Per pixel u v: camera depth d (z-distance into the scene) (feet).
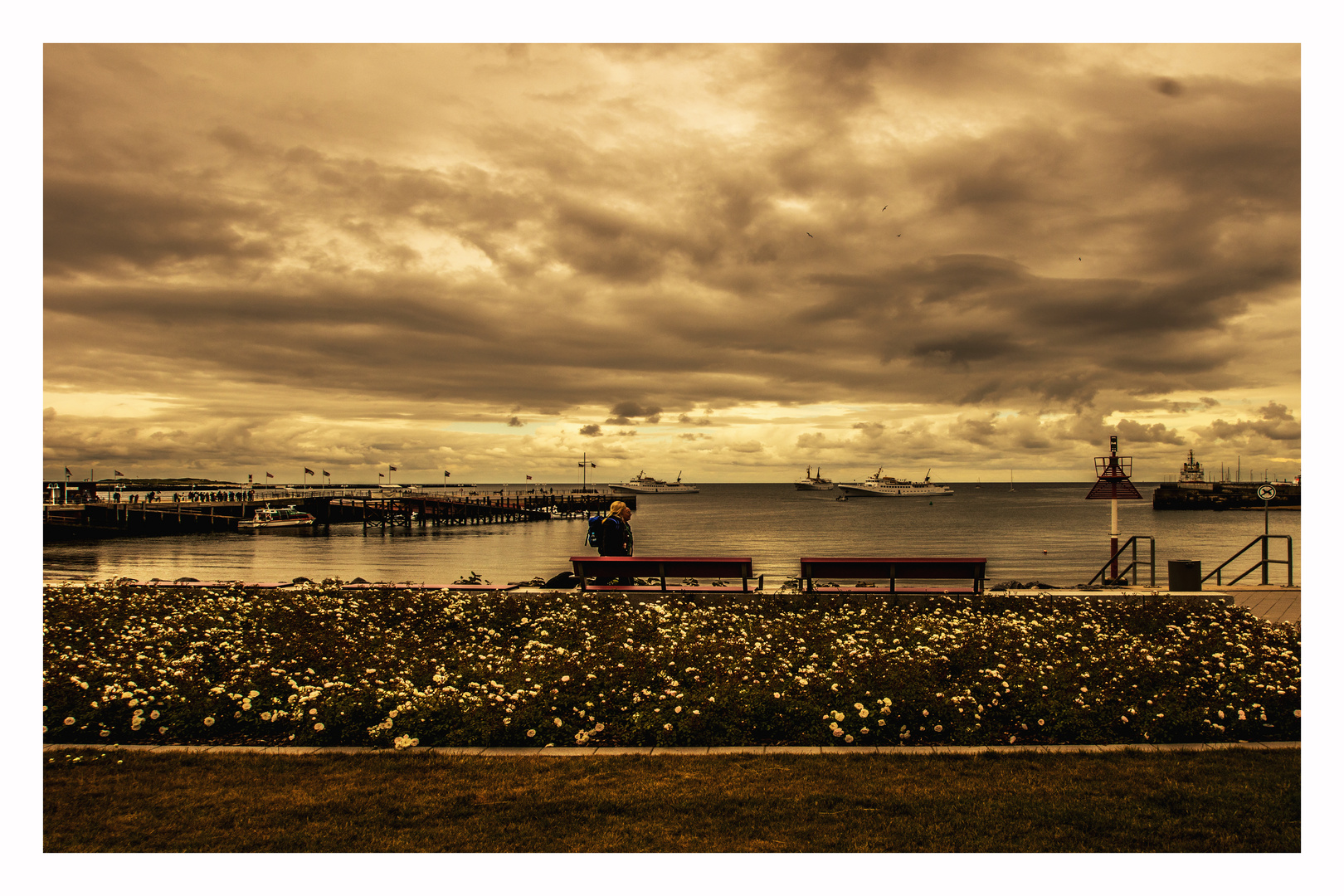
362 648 34.96
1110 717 25.03
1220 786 19.97
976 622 39.17
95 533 252.21
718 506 626.23
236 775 21.54
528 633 38.04
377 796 20.02
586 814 18.86
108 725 25.73
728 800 19.58
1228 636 35.27
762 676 29.30
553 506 443.73
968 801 19.33
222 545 222.89
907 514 452.76
